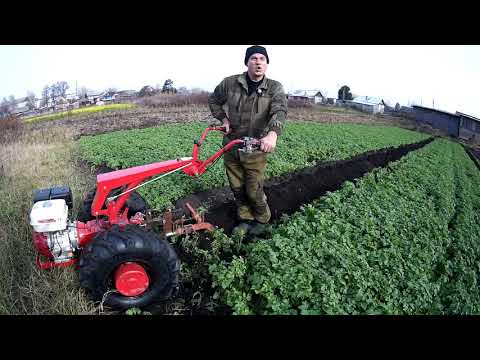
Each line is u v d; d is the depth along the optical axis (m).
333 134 17.39
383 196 8.21
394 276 5.15
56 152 10.88
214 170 8.28
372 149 15.33
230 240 5.34
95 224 4.46
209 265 4.82
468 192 11.83
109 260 3.75
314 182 9.29
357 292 4.55
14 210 6.20
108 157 10.01
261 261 4.67
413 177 10.94
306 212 6.39
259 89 4.97
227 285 4.35
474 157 22.06
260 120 5.13
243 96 5.06
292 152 11.68
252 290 4.46
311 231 5.67
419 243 6.43
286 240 5.15
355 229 6.02
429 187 10.44
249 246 5.21
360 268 4.98
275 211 7.23
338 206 6.79
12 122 14.94
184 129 14.83
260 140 4.52
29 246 5.02
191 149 10.85
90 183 7.80
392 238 6.17
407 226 6.95
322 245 5.12
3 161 9.43
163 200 6.70
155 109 21.58
